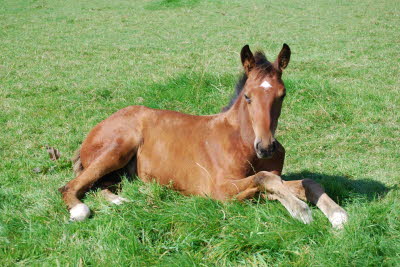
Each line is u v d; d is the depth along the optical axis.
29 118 6.77
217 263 3.04
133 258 3.04
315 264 2.89
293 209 3.37
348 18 16.08
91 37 13.72
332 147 5.71
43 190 4.29
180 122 4.29
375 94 7.64
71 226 3.48
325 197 3.56
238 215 3.50
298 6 18.77
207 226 3.34
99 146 4.29
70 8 19.23
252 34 13.89
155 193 3.94
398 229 3.20
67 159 5.26
